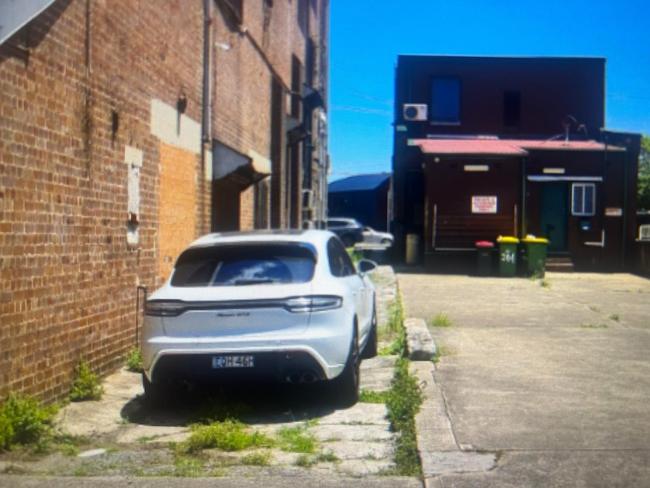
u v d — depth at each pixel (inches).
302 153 960.3
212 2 515.2
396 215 1082.1
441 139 1065.5
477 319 529.7
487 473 212.4
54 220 291.9
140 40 383.9
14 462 231.5
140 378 348.8
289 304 281.1
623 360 379.2
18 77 263.4
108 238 346.6
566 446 236.4
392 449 242.2
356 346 309.9
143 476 218.1
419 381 327.9
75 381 311.3
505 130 1082.1
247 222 656.4
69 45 302.7
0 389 252.1
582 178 952.3
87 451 245.8
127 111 367.9
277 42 792.3
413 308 591.8
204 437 249.0
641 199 1590.8
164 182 426.3
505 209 935.7
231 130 585.6
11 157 259.1
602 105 1082.7
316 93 961.5
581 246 957.8
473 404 289.0
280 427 274.2
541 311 573.9
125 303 370.0
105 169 341.7
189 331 283.3
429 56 1074.1
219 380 283.3
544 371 352.2
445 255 935.0
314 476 216.1
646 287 768.3
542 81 1081.4
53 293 291.4
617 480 206.2
